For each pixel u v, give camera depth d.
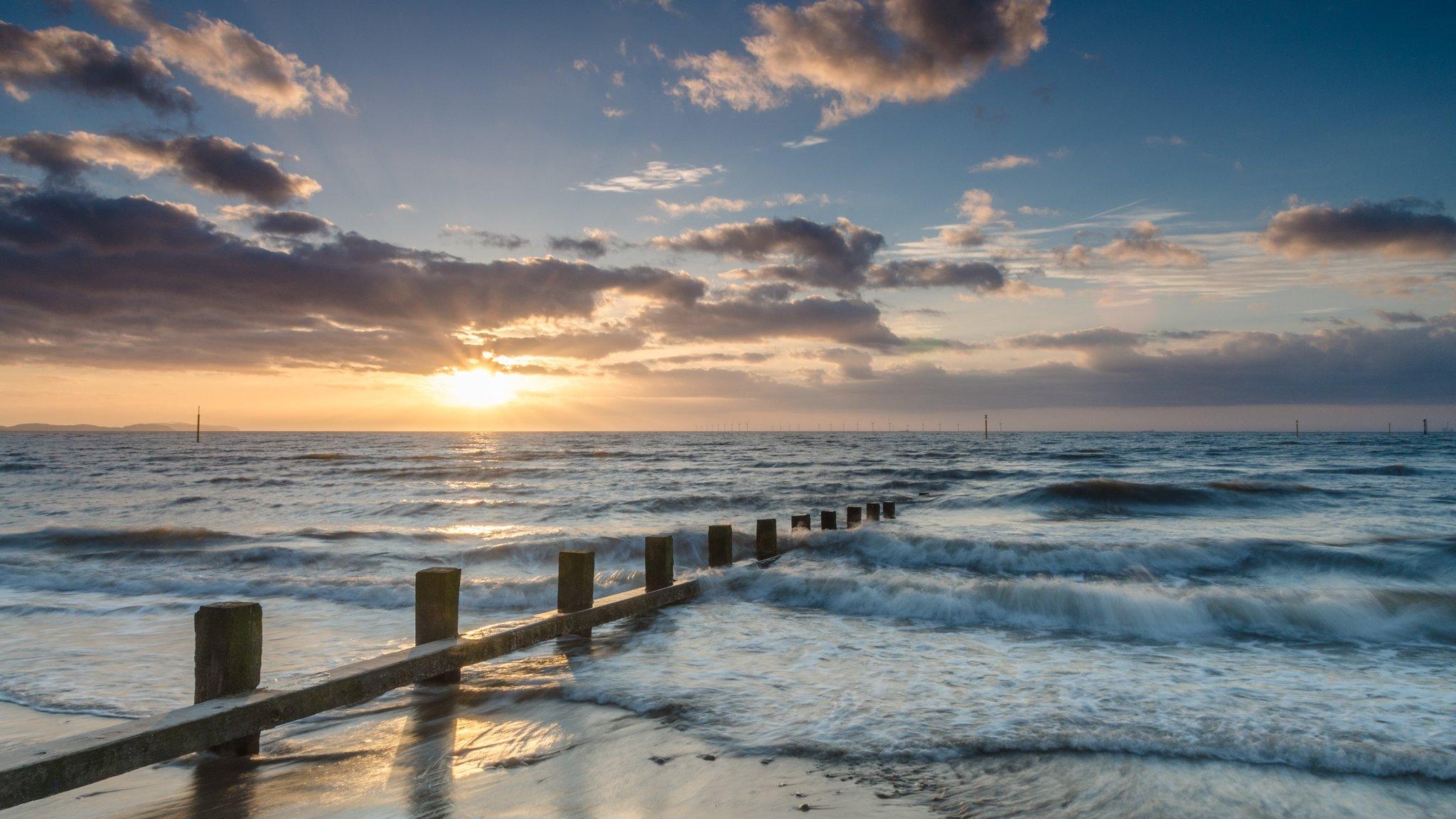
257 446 120.31
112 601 11.72
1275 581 12.83
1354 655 8.53
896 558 14.90
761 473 44.28
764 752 5.60
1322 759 5.36
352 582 12.27
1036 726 6.03
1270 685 7.29
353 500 30.33
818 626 9.88
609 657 8.34
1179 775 5.16
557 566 15.41
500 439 184.38
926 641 9.12
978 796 4.87
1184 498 24.88
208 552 15.70
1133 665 8.06
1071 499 24.92
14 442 163.62
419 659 6.53
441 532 20.14
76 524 23.03
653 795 4.90
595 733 6.06
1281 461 51.03
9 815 4.77
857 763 5.38
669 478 41.47
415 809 4.73
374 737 6.04
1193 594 10.18
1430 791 4.92
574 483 38.03
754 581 11.92
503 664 8.06
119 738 4.52
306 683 5.69
